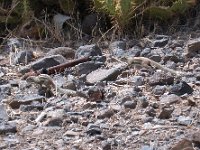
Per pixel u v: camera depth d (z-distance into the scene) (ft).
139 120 37.42
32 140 35.47
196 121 36.99
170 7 53.01
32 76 43.60
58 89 41.73
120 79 43.42
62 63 46.85
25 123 37.58
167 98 40.11
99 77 43.65
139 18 53.47
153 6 52.95
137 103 39.24
